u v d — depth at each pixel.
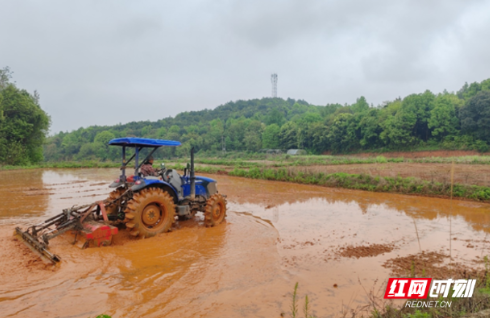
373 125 63.44
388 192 13.54
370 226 7.58
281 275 4.60
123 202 7.05
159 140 6.98
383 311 3.51
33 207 10.13
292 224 7.74
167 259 5.18
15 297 3.75
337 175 15.99
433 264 5.10
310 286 4.25
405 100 60.94
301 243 6.20
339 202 10.97
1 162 36.25
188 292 4.01
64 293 3.87
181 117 178.50
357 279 4.50
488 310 3.09
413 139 57.78
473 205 10.45
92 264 4.84
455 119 54.47
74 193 13.52
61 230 5.76
